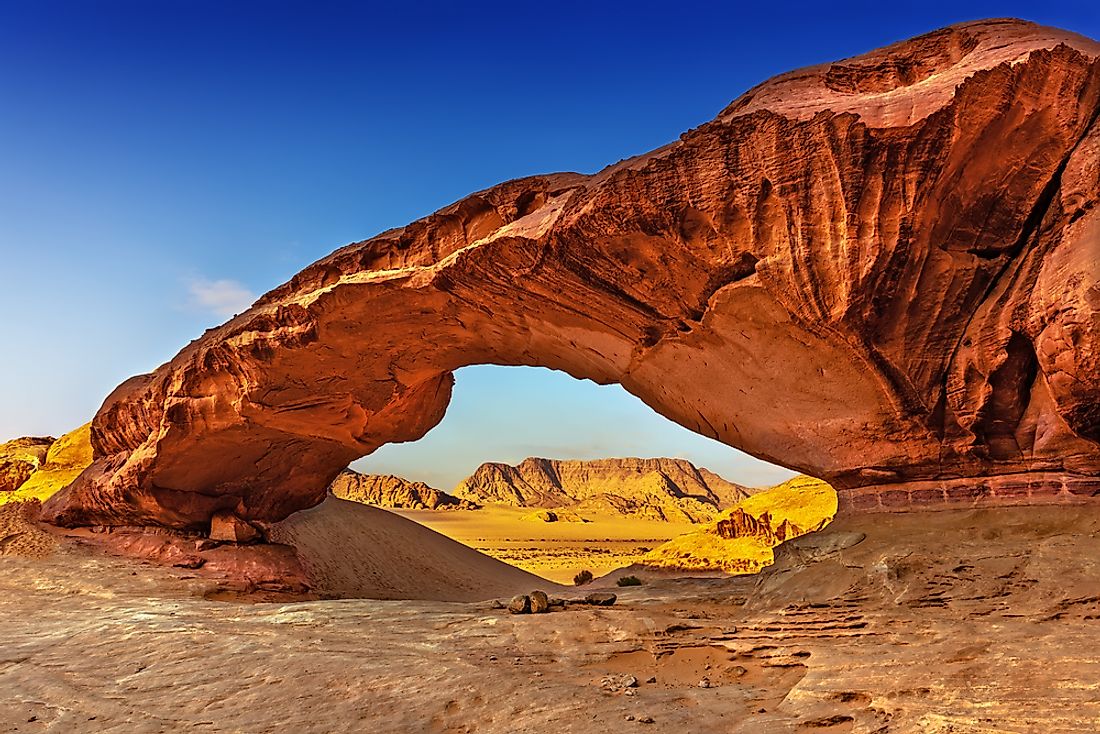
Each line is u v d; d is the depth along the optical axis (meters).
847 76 8.70
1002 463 8.09
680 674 6.68
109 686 7.40
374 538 27.94
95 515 17.62
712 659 6.98
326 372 14.45
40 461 27.28
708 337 9.62
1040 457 7.75
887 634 6.36
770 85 8.96
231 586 15.00
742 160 8.20
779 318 8.62
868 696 5.18
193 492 16.89
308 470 18.09
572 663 7.18
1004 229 7.81
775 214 8.16
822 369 8.70
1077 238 7.10
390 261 12.48
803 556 8.84
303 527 25.52
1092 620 5.74
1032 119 7.40
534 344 12.52
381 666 7.35
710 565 30.75
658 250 9.14
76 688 7.36
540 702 5.89
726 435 10.90
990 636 5.70
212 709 6.49
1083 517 7.18
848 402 8.77
